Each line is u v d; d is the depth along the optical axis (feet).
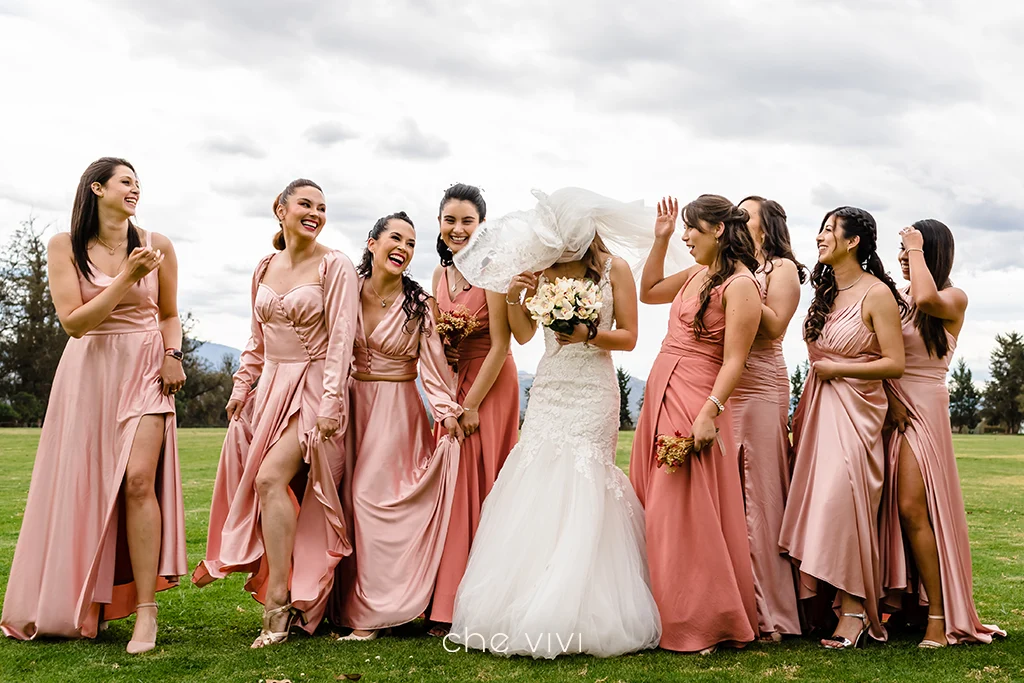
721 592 14.07
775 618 14.93
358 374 16.29
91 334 15.31
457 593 14.96
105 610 15.56
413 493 15.62
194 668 13.02
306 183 16.06
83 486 15.03
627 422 114.62
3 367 180.14
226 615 17.17
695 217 15.17
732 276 14.90
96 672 12.79
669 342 15.64
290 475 15.33
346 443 16.15
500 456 16.55
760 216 16.22
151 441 15.03
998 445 113.60
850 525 14.28
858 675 12.48
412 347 16.24
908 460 14.85
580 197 15.60
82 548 14.96
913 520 14.74
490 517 15.35
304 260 16.12
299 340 15.80
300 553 15.31
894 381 15.25
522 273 15.65
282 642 14.61
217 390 200.54
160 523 15.01
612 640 13.69
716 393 14.46
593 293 15.02
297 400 15.49
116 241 15.72
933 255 15.57
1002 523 34.06
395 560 15.31
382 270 16.12
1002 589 20.06
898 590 15.16
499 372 16.46
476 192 17.17
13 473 49.24
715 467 14.71
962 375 264.11
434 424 16.72
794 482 14.98
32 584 14.98
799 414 15.72
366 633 14.90
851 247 15.29
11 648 14.30
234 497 15.66
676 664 13.17
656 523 14.53
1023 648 14.08
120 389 15.23
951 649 14.03
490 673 12.68
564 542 14.26
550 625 13.50
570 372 15.52
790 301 15.52
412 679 12.34
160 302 16.35
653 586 14.44
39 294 181.16
